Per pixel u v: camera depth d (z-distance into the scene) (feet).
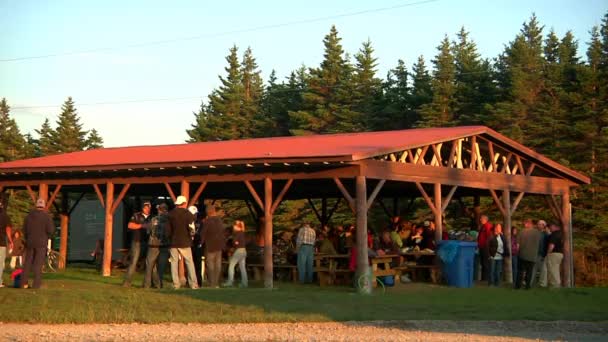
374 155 59.41
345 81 177.47
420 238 73.92
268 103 205.87
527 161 82.12
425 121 165.68
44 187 78.18
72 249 105.19
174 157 69.10
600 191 138.51
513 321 46.85
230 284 62.03
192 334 40.91
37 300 49.93
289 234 125.70
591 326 45.85
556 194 85.81
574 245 134.10
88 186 86.53
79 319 45.19
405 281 68.49
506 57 174.19
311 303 50.67
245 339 39.32
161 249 58.39
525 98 156.76
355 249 63.31
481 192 89.35
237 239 62.34
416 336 40.40
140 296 52.26
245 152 66.18
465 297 56.44
